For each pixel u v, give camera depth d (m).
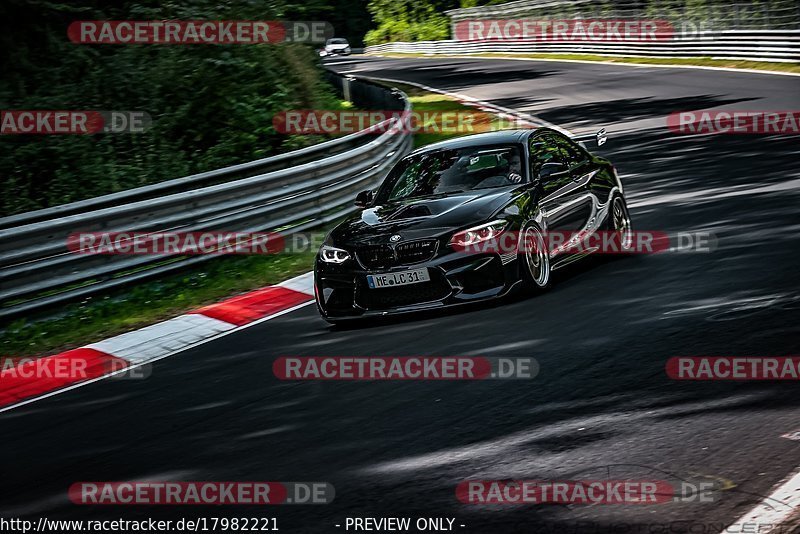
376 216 10.78
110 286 13.62
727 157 18.84
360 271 10.16
